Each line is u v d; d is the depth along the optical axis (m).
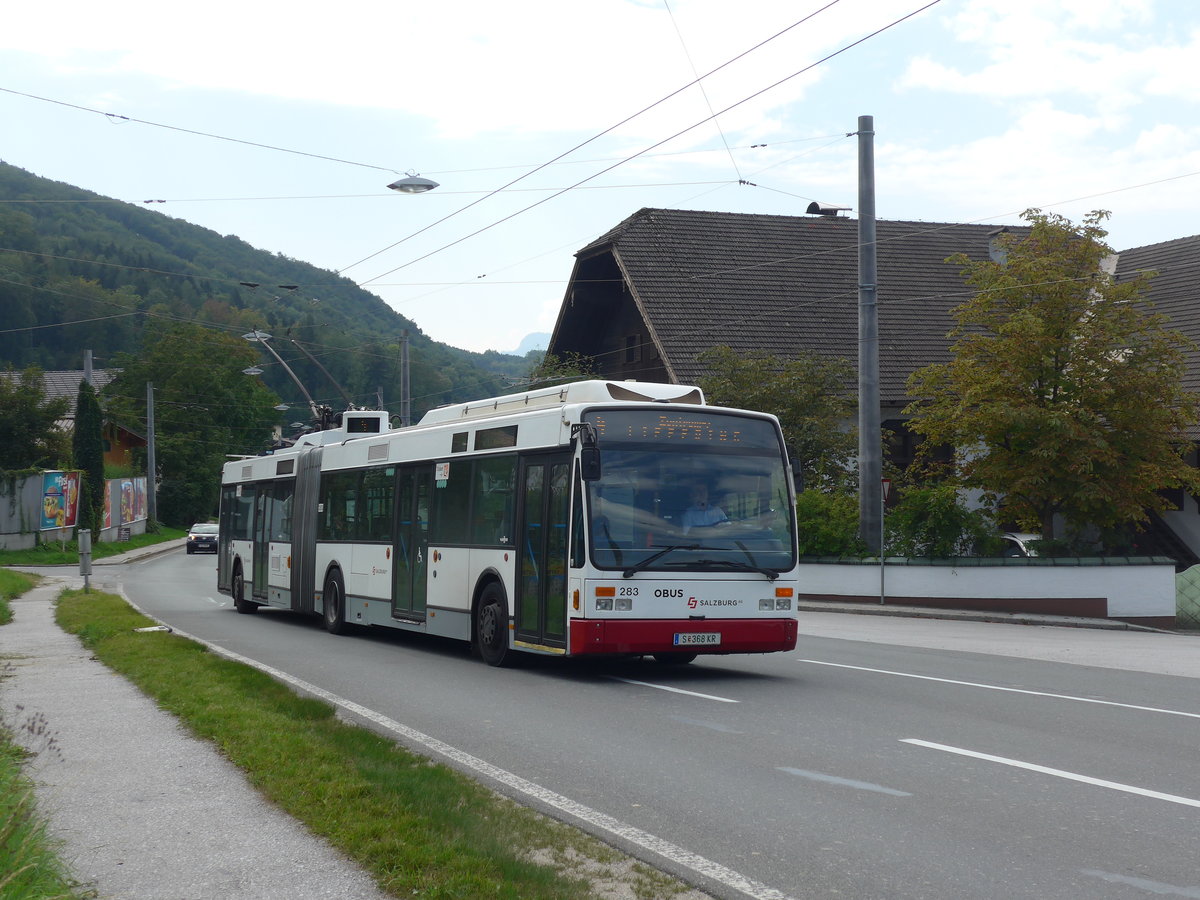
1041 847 6.25
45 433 60.94
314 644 17.84
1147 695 11.94
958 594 25.92
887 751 8.87
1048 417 24.27
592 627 12.59
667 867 5.89
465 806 6.81
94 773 7.92
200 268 101.19
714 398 33.69
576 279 44.97
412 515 17.14
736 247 43.84
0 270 90.75
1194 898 5.39
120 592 33.22
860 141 26.44
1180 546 33.59
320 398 96.94
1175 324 36.03
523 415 14.26
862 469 27.22
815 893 5.50
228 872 5.73
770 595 13.24
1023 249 26.41
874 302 26.86
